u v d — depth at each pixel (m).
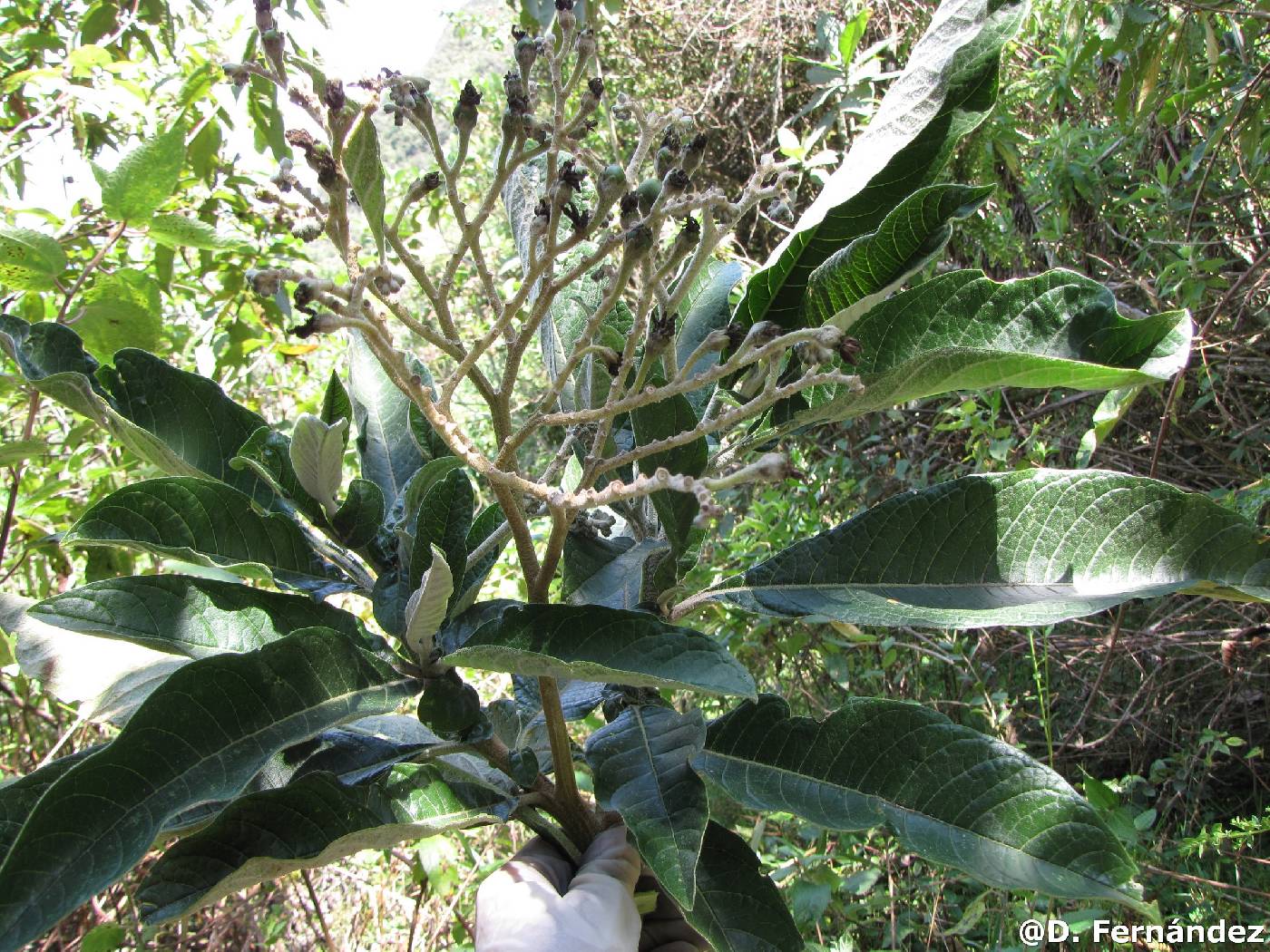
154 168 1.75
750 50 4.82
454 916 2.28
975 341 1.06
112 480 2.35
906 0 3.97
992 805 0.98
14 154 2.33
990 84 1.13
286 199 0.90
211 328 2.83
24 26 2.83
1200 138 3.21
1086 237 3.46
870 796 1.03
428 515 1.05
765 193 0.97
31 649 1.22
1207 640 2.96
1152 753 3.27
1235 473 3.11
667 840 0.91
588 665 0.81
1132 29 2.65
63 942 2.14
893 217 1.08
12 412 2.69
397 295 0.85
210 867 0.88
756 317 1.20
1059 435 3.34
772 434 1.12
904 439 3.76
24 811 0.93
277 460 1.12
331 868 2.59
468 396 5.33
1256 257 3.11
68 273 1.84
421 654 1.01
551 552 0.94
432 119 0.87
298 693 0.88
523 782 1.07
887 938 2.67
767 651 3.04
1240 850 2.68
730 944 1.01
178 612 1.01
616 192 0.85
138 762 0.77
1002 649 3.29
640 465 1.02
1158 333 0.97
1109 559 1.04
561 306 1.33
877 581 1.11
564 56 0.93
